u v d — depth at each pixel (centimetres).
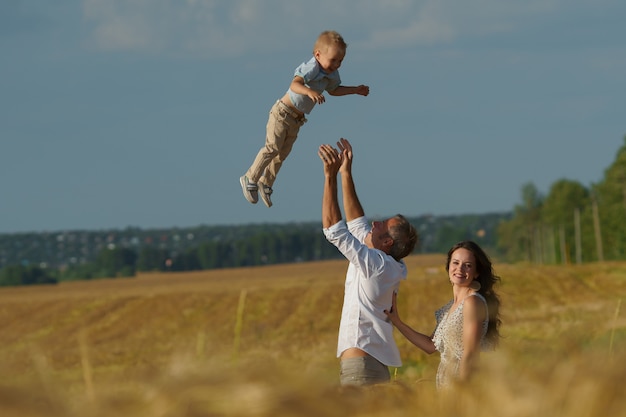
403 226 1462
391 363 1402
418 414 405
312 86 1659
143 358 7806
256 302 16350
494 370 439
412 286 15950
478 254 1248
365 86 1711
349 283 1433
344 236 1395
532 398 376
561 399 373
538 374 429
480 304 1198
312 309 14662
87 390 392
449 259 1273
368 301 1396
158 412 354
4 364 378
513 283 16438
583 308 7588
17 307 18862
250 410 359
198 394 364
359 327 1392
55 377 387
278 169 1692
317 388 401
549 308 9738
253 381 382
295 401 372
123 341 11769
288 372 403
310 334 10225
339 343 1425
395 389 503
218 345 511
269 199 1667
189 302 17225
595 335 562
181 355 407
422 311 9225
